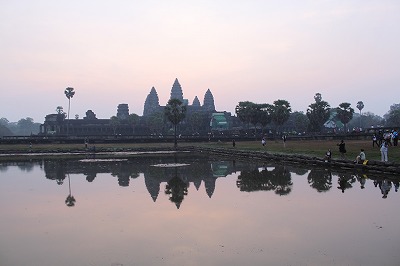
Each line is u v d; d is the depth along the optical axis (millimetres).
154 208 16547
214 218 14430
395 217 13625
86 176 29375
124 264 9633
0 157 55938
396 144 40344
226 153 58469
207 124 170875
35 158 53031
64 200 18844
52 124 159000
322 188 20750
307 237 11539
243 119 115375
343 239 11188
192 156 55438
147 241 11586
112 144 85688
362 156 28781
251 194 19641
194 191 21156
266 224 13289
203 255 10203
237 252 10383
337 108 122188
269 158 44719
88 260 9961
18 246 11250
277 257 9875
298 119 141125
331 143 63219
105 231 12805
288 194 19219
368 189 19812
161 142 90875
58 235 12375
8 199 19266
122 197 19500
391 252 9914
